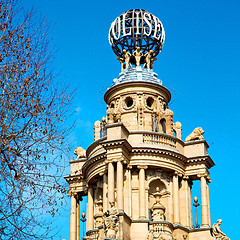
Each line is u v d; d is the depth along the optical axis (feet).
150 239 237.66
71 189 268.41
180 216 253.03
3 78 125.70
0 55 125.90
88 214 258.37
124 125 258.37
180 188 256.93
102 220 249.55
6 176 122.11
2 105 124.67
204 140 260.42
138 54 280.51
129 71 277.03
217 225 249.96
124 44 283.38
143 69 277.44
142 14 281.33
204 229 249.34
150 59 281.95
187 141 263.49
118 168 243.19
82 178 267.59
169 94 275.59
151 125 265.13
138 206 246.27
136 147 249.34
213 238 247.91
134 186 248.93
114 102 271.49
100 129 266.16
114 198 240.32
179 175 255.29
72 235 262.47
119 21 283.38
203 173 256.93
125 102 268.82
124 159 246.27
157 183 253.85
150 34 279.90
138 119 262.67
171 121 265.75
